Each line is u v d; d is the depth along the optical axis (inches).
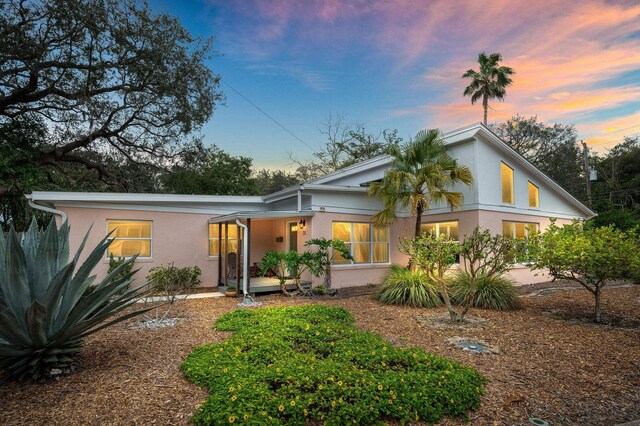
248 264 402.6
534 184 559.5
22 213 711.7
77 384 157.0
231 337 223.8
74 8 458.9
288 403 127.3
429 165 412.5
